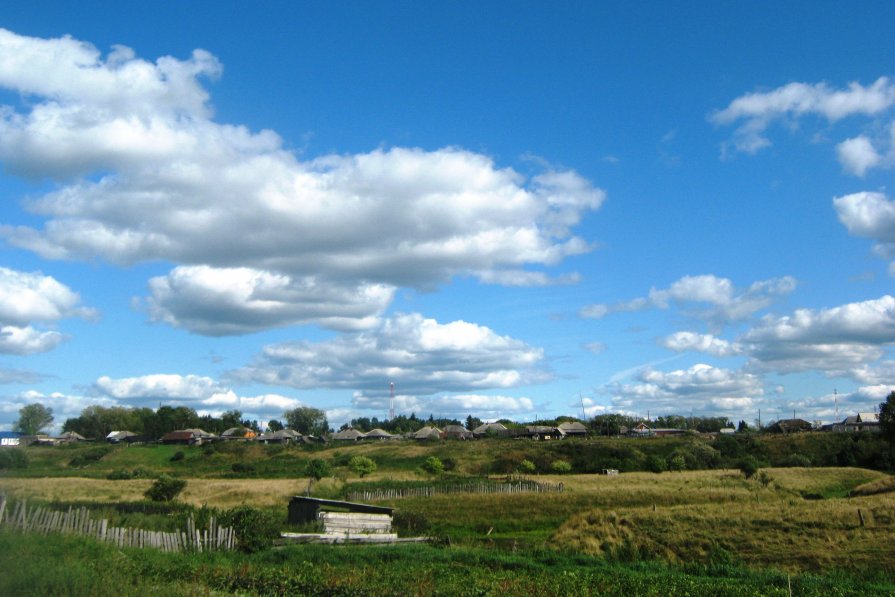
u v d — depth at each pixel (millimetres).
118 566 19938
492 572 25531
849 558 29953
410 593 19578
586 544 35344
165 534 27719
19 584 15484
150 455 125625
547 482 76688
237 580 20578
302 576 21625
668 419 196500
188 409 190250
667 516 38031
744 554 31984
